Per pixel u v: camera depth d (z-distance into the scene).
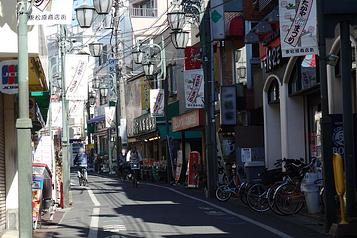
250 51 25.50
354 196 11.47
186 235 11.92
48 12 8.75
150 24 48.94
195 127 28.17
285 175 15.80
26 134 8.00
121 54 46.31
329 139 11.60
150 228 13.17
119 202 20.25
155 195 22.95
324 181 11.66
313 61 17.48
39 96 16.19
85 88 22.62
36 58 10.52
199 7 22.19
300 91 18.92
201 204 18.64
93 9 14.56
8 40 9.70
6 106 13.26
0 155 12.71
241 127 23.64
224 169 23.48
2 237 11.85
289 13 12.41
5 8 9.73
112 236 12.10
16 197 13.20
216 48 28.33
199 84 22.78
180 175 30.09
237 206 17.81
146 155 44.62
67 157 20.12
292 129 20.06
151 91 34.16
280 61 19.80
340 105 15.47
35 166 13.76
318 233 11.74
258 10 21.19
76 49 32.66
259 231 12.28
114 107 49.84
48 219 15.12
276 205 14.85
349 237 11.09
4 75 9.70
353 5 11.34
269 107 22.42
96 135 67.31
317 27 11.67
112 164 51.94
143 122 40.38
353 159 11.59
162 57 35.81
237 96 25.36
